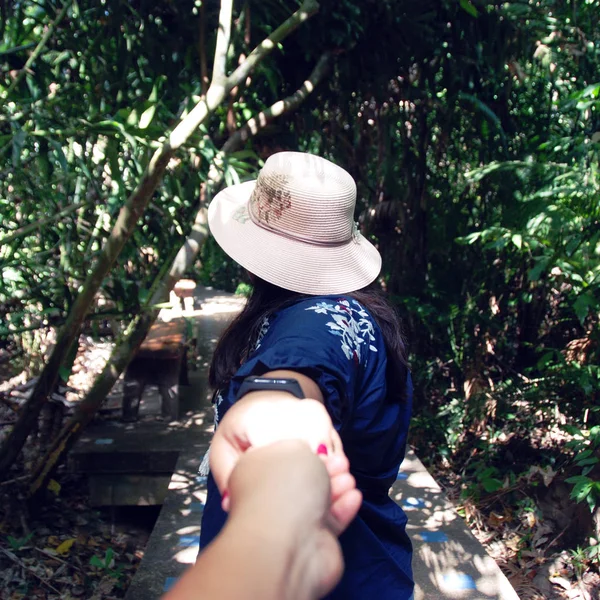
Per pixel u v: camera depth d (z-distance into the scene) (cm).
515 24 397
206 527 101
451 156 479
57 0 293
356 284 106
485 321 438
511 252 439
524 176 376
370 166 487
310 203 105
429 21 382
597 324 373
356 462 102
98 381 315
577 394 371
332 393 78
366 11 354
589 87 332
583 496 281
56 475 384
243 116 366
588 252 332
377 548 103
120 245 261
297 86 390
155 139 270
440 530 284
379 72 383
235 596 27
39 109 269
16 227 302
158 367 414
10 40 282
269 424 47
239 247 108
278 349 82
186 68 348
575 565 297
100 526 346
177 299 655
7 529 312
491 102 438
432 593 236
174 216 330
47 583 275
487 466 396
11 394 400
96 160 361
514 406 426
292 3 340
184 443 370
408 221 464
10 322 318
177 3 325
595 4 410
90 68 302
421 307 433
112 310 310
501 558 322
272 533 29
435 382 473
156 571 246
